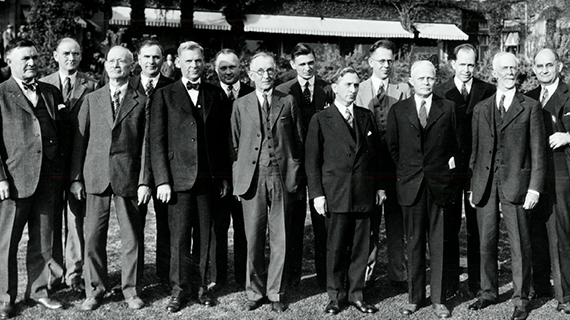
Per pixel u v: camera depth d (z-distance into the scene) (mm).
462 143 5035
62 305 4621
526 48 17188
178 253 4645
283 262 4672
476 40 23906
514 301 4590
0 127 4484
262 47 22172
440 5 23516
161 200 4617
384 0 23172
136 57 12938
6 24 17219
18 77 4547
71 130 4875
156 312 4566
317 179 4672
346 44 22891
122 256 4703
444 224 4645
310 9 22547
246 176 4637
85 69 15453
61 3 14664
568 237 4719
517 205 4574
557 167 4785
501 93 4703
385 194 4902
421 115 4723
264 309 4676
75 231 5035
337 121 4676
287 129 4715
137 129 4684
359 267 4695
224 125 4844
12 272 4496
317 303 4836
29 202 4520
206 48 20469
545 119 4902
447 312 4535
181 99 4664
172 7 19250
